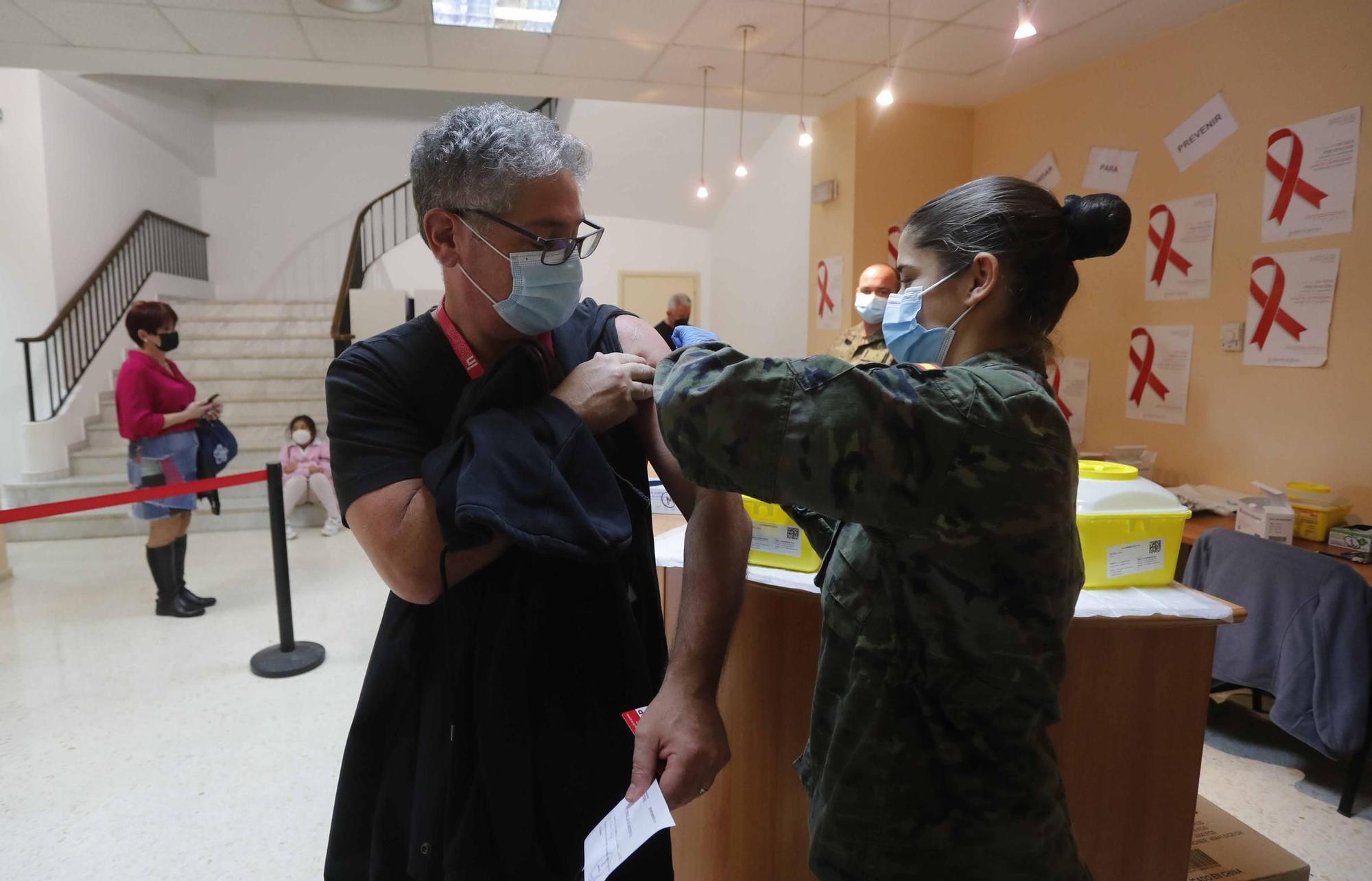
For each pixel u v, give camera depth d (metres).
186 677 3.03
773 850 1.44
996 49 3.73
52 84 6.06
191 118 8.40
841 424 0.66
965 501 0.68
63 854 2.03
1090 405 3.95
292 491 5.01
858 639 0.82
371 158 9.16
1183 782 1.37
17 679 3.01
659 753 0.79
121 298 7.04
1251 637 2.28
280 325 7.62
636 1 3.29
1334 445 2.88
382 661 0.92
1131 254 3.70
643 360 0.90
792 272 6.43
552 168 0.79
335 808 0.95
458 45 3.79
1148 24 3.40
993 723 0.76
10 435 5.77
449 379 0.86
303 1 3.27
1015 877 0.77
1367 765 2.50
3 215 5.73
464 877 0.81
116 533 5.16
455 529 0.73
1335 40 2.81
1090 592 1.31
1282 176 3.01
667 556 1.44
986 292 0.81
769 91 4.41
